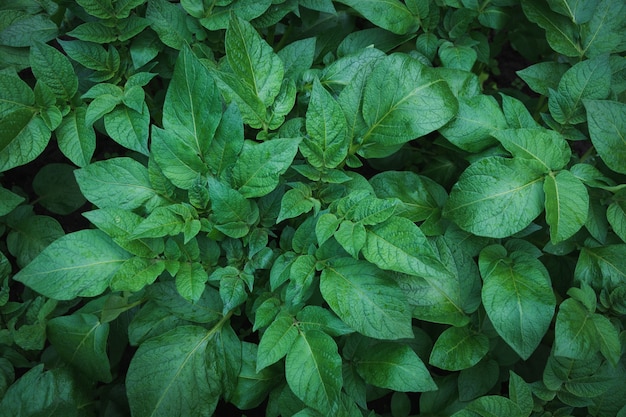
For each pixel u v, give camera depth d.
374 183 0.56
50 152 0.66
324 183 0.53
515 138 0.53
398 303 0.49
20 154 0.52
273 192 0.53
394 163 0.63
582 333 0.50
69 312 0.61
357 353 0.53
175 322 0.53
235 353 0.52
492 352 0.55
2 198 0.53
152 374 0.50
